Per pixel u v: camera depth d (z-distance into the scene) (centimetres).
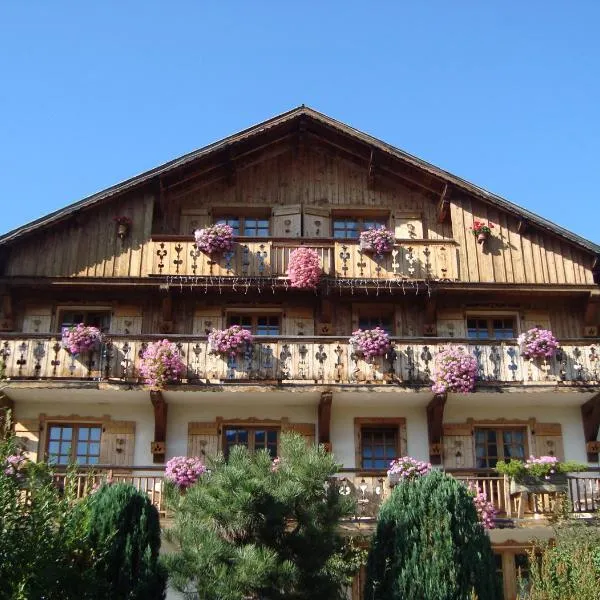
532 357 2208
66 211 2333
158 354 2141
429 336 2319
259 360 2180
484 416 2252
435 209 2514
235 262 2330
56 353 2177
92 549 1491
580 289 2341
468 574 1558
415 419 2234
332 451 2195
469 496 1636
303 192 2517
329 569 1565
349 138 2516
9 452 1539
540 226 2403
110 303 2328
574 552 1548
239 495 1499
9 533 1400
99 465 2072
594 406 2217
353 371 2181
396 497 1644
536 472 2041
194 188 2508
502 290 2327
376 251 2350
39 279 2278
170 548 1950
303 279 2272
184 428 2202
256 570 1438
